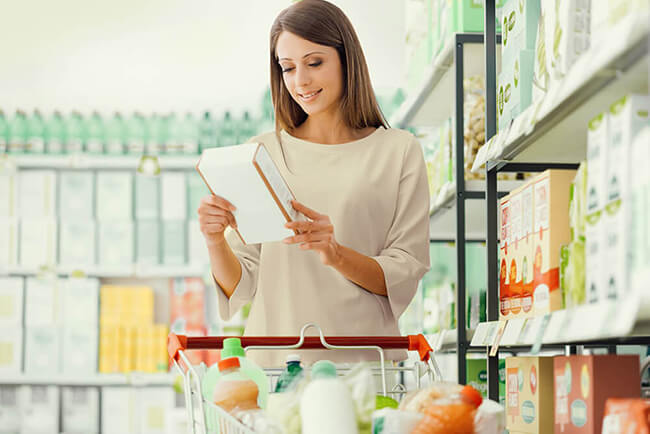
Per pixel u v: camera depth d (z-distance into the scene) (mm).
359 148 1998
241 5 5363
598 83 1163
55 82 5309
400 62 5281
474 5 2822
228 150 1500
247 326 1984
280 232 1640
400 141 2016
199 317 4750
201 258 4766
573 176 1454
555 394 1503
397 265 1846
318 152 1999
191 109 5262
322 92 1945
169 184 4785
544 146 1687
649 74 1072
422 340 1606
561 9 1470
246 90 5359
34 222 4711
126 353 4641
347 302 1897
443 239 3809
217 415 1351
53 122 4879
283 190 1566
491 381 1893
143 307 4711
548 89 1555
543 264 1469
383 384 1584
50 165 4844
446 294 3273
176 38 5359
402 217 1955
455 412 1183
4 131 4832
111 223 4738
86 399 4723
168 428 4402
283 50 1922
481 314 2898
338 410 1215
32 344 4637
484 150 1886
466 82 2912
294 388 1396
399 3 5316
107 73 5328
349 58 1968
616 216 1115
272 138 2074
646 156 1030
